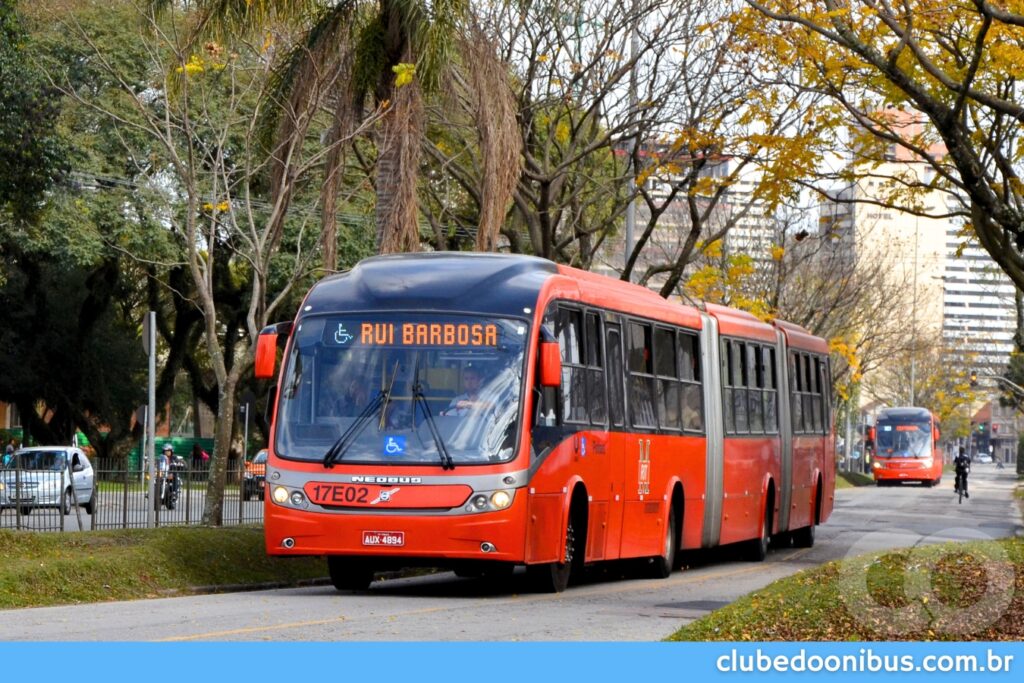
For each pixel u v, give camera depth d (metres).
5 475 27.11
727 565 26.77
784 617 12.99
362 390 17.64
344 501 17.27
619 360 21.03
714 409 25.45
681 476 23.53
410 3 23.33
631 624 14.74
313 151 36.16
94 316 60.56
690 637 12.40
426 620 14.63
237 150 43.91
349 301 18.12
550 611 16.09
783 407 30.03
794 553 30.64
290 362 17.94
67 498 27.77
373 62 24.12
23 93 38.31
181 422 106.19
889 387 110.31
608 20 30.16
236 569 20.72
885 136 22.92
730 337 26.64
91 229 48.25
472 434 17.33
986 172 23.66
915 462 88.62
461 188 36.38
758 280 51.75
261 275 24.12
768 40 23.86
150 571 19.20
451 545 17.11
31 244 48.22
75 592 17.66
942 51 23.03
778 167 24.84
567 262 33.81
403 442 17.34
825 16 19.53
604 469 20.06
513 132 23.91
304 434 17.61
